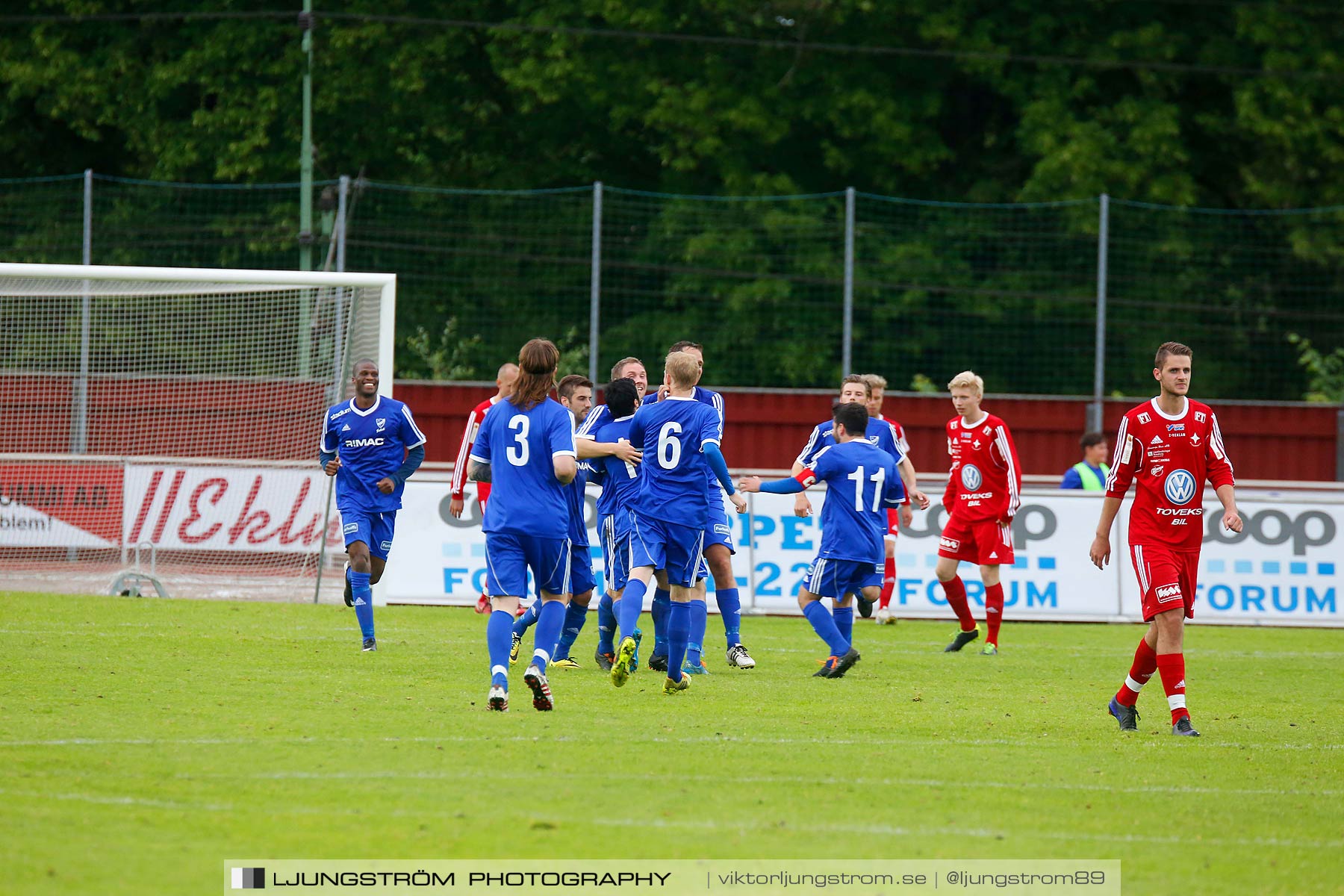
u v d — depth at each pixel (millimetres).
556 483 27672
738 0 96500
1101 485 54875
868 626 50375
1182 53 100438
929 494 53594
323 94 97750
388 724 26703
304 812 20109
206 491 53125
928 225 94750
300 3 100250
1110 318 92312
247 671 33188
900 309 89500
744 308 89750
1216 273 94188
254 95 98438
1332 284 95250
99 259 89125
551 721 27406
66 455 54750
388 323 49344
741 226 91312
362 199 89812
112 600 48406
